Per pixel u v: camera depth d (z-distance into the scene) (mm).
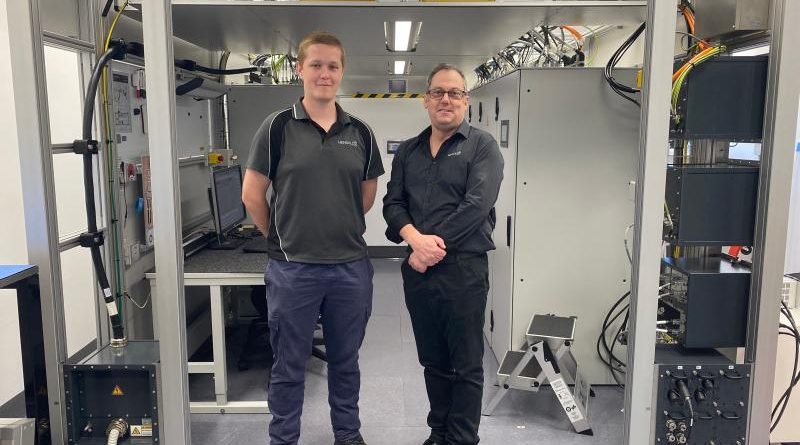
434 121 2246
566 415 2846
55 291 1998
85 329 3277
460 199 2252
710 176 1862
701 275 1880
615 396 3045
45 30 2158
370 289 2357
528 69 2904
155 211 1807
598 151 2975
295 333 2221
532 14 2717
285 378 2254
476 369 2281
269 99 4242
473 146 2230
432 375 2406
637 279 1790
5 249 2883
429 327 2338
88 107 2209
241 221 3900
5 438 1823
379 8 2545
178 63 3258
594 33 4043
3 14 2764
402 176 2395
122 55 2428
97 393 1987
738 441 1892
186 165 3654
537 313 3098
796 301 2537
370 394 3117
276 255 2217
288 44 3758
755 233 1853
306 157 2152
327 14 2682
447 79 2191
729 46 2145
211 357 3568
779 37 1754
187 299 3508
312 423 2799
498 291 3432
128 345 2139
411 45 3826
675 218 1903
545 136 2959
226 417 2869
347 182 2213
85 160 2205
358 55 4363
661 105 1705
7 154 2854
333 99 2242
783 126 1778
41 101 1936
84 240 2166
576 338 3127
